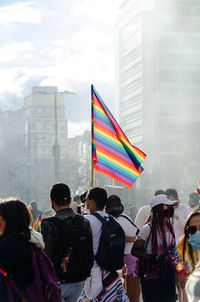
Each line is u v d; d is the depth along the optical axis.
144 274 8.67
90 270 7.95
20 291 5.56
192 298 5.31
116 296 8.54
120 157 11.28
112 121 11.22
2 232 5.74
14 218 5.70
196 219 6.06
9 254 5.56
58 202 7.98
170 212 8.77
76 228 7.79
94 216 8.60
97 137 11.12
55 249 7.64
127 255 10.42
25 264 5.63
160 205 8.66
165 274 8.64
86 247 7.86
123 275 11.34
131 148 11.34
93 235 8.47
